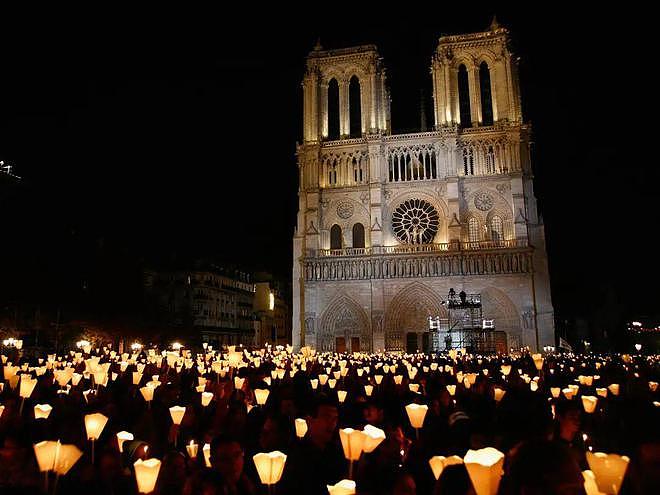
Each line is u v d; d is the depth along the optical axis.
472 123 106.69
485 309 96.75
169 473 8.34
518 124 102.81
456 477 6.62
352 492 6.38
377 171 105.56
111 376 24.73
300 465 9.77
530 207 100.75
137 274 85.94
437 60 109.38
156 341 86.00
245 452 11.14
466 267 98.44
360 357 61.19
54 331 75.50
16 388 18.69
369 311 100.31
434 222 103.31
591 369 30.78
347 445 7.93
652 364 45.81
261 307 129.00
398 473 7.72
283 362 36.34
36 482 8.70
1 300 68.94
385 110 115.50
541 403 9.12
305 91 113.56
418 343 98.12
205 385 19.83
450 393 18.20
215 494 7.36
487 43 108.38
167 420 14.40
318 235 105.44
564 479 5.21
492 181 102.19
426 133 106.06
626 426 11.91
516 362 41.72
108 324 78.12
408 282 99.62
